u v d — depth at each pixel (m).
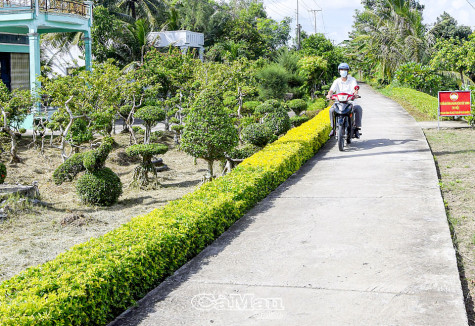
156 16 38.25
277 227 5.96
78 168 10.87
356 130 11.45
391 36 39.03
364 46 45.84
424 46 38.03
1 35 22.56
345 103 10.91
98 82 13.98
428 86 31.91
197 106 9.72
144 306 4.07
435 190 7.34
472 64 27.48
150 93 16.80
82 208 9.69
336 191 7.55
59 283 3.71
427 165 9.17
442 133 14.13
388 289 4.14
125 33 30.70
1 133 14.10
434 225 5.72
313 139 10.77
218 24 41.47
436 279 4.28
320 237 5.51
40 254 6.87
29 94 15.02
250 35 42.06
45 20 19.33
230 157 10.90
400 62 37.66
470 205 6.85
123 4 37.03
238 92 17.44
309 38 40.12
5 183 11.16
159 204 9.86
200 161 14.66
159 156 15.25
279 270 4.66
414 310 3.77
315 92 32.91
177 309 3.99
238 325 3.68
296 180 8.50
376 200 6.92
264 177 7.54
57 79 14.11
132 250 4.41
